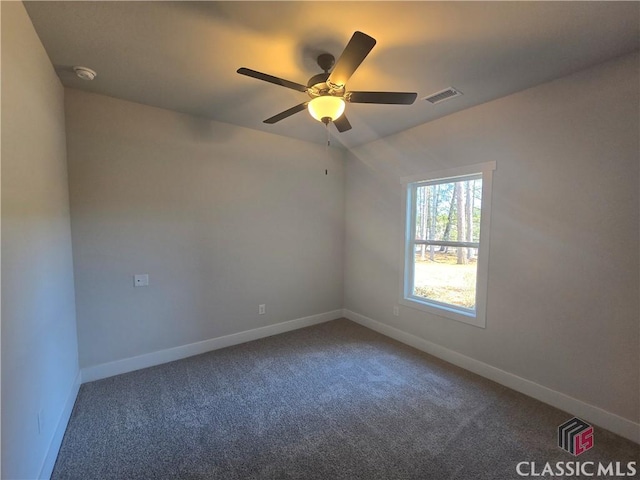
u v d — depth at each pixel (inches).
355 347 138.3
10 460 49.2
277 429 82.9
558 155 91.7
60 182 89.1
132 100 109.8
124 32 71.0
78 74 87.9
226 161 134.2
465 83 94.7
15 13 57.1
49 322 71.6
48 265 72.8
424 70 87.2
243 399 96.8
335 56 80.0
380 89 99.0
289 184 154.6
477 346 114.7
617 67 80.1
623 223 80.7
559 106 91.0
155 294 119.2
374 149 156.4
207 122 128.1
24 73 61.3
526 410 92.0
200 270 129.6
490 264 109.3
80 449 74.8
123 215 111.2
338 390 102.5
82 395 97.9
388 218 150.6
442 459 72.6
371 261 161.2
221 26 69.0
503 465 71.0
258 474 68.0
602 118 83.0
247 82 95.9
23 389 55.1
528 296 99.7
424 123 130.1
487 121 108.6
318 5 61.9
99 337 108.3
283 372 114.7
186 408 91.8
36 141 67.7
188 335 127.9
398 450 75.4
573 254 89.5
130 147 111.4
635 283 79.2
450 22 66.9
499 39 72.8
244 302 143.3
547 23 66.8
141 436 79.7
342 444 77.4
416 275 142.0
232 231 137.6
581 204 87.7
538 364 97.9
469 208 120.4
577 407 89.4
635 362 79.6
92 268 106.0
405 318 143.5
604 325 84.4
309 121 131.0
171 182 120.7
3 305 47.9
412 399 97.4
